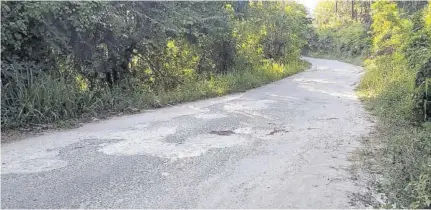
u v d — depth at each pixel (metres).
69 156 5.37
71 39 8.77
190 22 11.67
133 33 10.26
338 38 43.31
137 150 5.67
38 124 7.12
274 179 4.52
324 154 5.49
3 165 4.97
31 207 3.75
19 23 7.32
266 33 22.48
